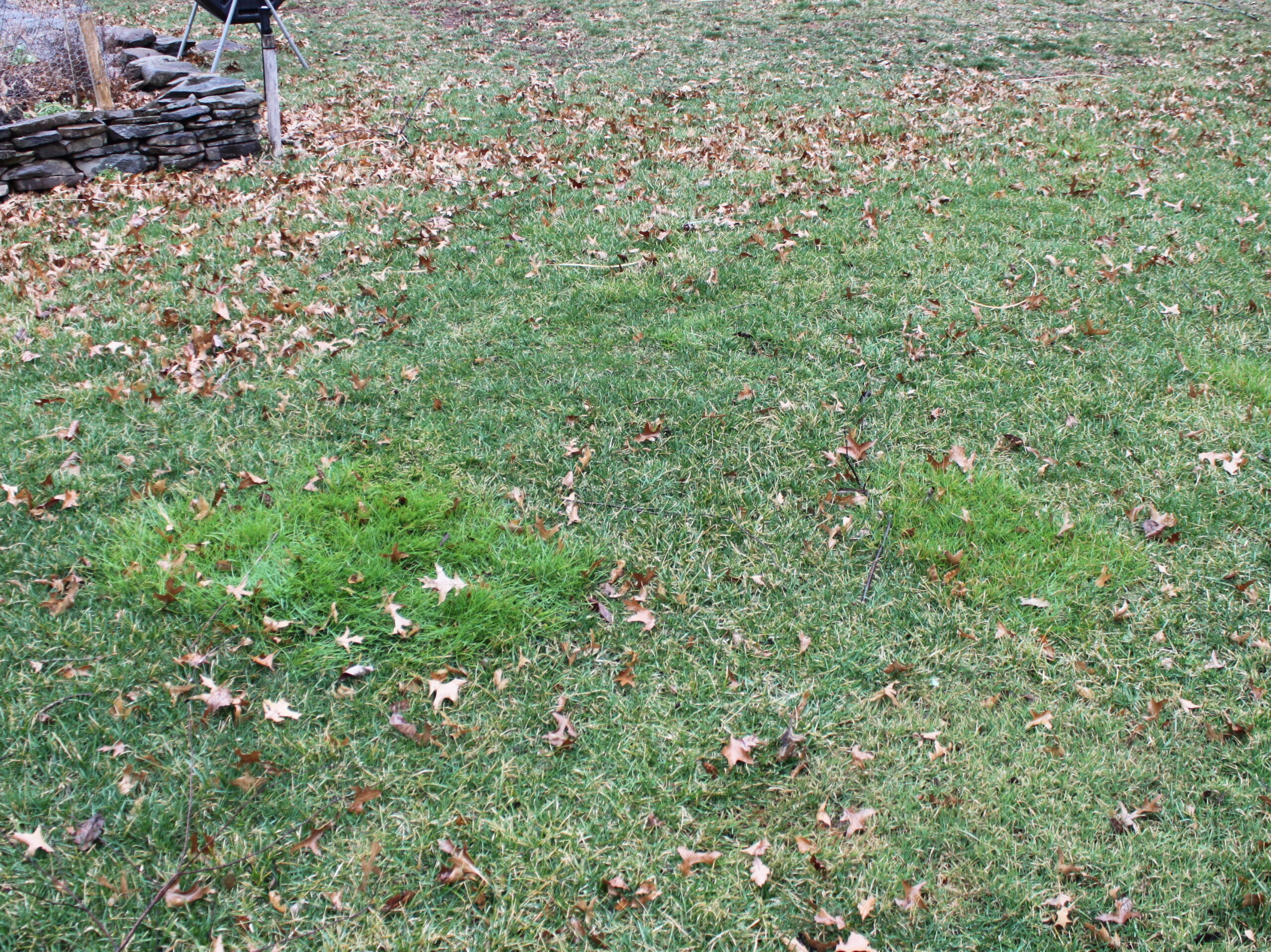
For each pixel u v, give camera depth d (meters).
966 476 3.90
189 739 2.73
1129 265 5.76
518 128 8.62
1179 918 2.38
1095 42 12.14
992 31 12.59
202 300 5.17
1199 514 3.70
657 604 3.30
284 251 5.79
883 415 4.30
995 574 3.41
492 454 3.99
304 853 2.48
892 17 13.21
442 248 5.94
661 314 5.21
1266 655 3.11
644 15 13.33
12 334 4.69
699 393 4.44
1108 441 4.15
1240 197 6.94
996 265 5.79
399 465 3.91
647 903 2.42
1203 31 12.44
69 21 8.93
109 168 7.03
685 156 7.78
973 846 2.55
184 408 4.18
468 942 2.31
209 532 3.40
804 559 3.49
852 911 2.40
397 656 3.05
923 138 8.35
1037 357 4.77
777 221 6.39
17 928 2.25
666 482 3.86
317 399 4.30
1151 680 3.04
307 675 2.96
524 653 3.09
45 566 3.26
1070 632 3.21
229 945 2.27
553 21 13.01
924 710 2.96
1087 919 2.39
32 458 3.77
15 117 7.48
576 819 2.61
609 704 2.95
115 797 2.57
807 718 2.91
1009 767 2.77
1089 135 8.38
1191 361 4.72
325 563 3.28
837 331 5.01
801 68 11.04
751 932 2.36
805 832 2.59
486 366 4.65
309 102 9.24
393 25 12.55
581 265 5.77
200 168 7.40
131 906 2.33
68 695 2.82
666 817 2.62
